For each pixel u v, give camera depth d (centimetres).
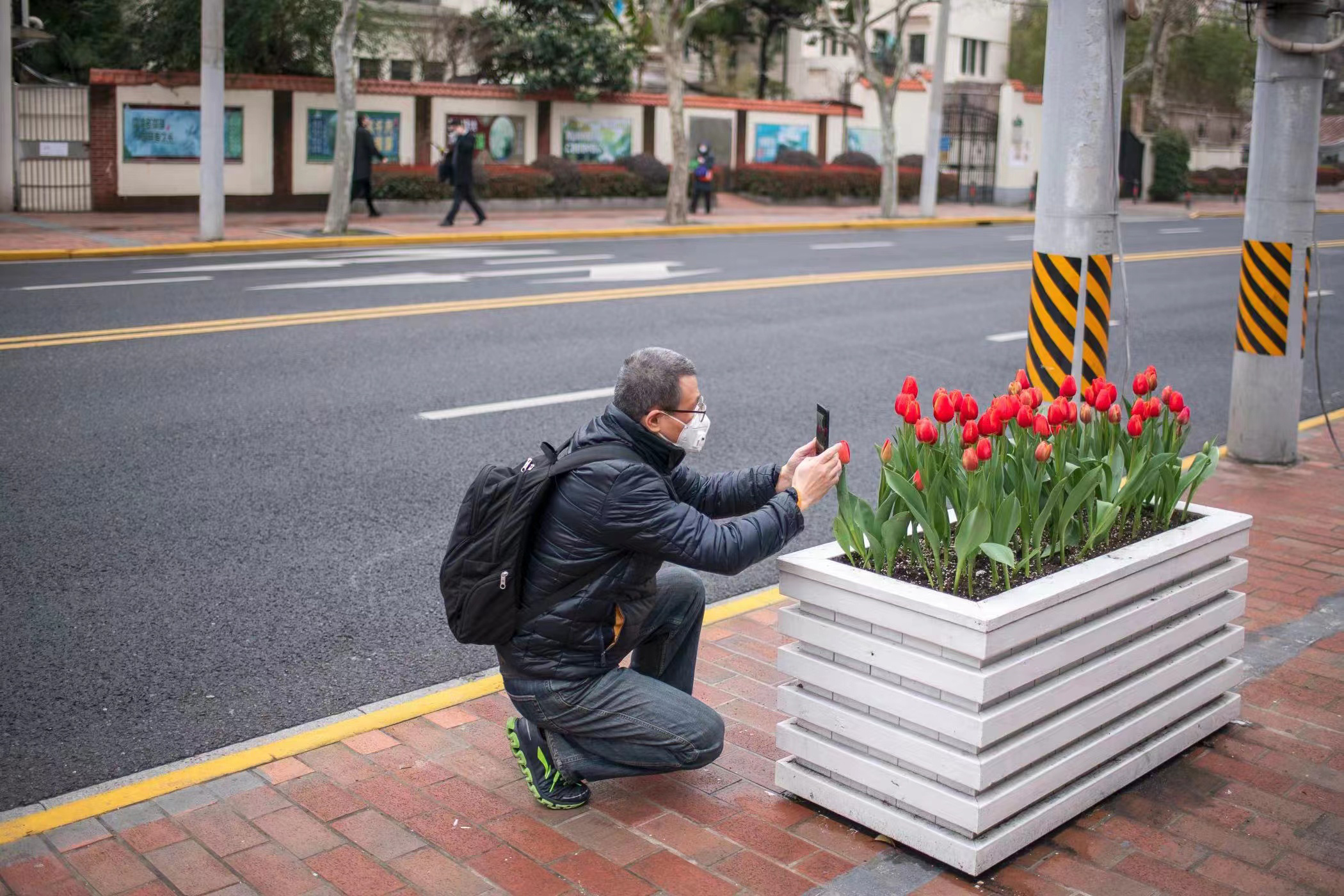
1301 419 967
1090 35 548
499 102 2805
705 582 592
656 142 3083
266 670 480
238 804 375
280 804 376
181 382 939
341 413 870
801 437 850
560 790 375
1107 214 563
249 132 2433
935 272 1800
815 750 373
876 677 356
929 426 362
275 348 1076
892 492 379
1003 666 334
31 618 519
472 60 3016
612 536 346
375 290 1427
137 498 675
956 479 375
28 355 1006
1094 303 571
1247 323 801
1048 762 359
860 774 361
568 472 348
